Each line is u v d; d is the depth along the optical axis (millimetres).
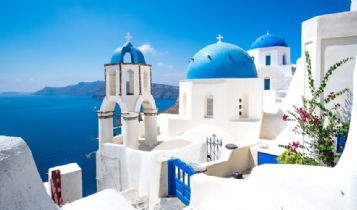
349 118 7203
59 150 33344
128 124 15648
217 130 14727
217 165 9898
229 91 15211
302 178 4512
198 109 16031
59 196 5996
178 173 8578
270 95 22781
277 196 4602
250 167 11055
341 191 3932
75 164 7199
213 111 15648
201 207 6758
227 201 5809
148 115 17938
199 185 6988
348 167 3783
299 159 7086
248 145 11148
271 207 4562
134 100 16312
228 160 10328
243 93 15867
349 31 7289
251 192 5086
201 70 16453
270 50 32500
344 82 7363
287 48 32719
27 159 2439
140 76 16484
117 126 19656
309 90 8344
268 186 4812
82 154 31219
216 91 15453
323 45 7805
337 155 6672
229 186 6109
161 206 8047
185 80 17750
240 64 16203
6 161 2193
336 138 6758
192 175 7379
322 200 4051
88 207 3354
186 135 14992
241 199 5312
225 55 16328
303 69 8781
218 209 5840
